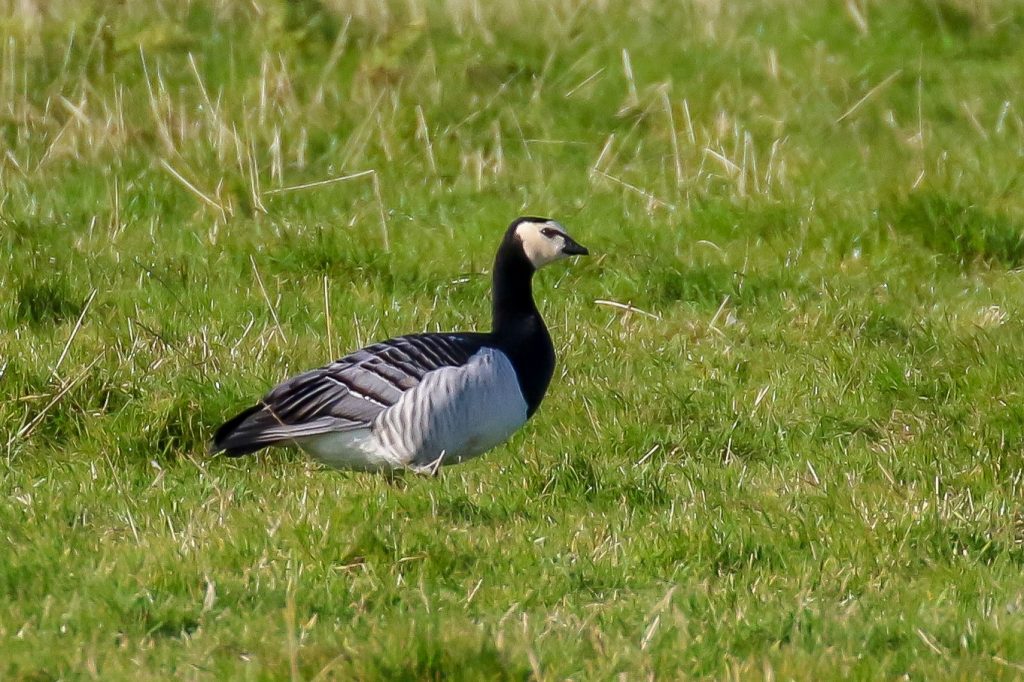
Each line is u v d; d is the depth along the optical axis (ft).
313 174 60.44
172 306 47.37
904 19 76.38
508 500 33.94
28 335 43.42
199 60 66.85
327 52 68.95
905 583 29.73
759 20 76.95
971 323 48.73
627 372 44.24
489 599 27.89
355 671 23.67
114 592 26.84
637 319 49.44
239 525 30.86
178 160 59.16
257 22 69.77
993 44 75.10
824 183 60.75
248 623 25.90
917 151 64.03
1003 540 31.91
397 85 66.74
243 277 50.80
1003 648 25.93
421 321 47.37
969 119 67.92
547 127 65.62
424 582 28.40
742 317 50.24
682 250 55.42
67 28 66.54
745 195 59.26
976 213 56.90
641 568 29.99
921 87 70.33
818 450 38.68
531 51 71.87
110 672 23.88
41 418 37.63
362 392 34.30
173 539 29.81
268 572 28.22
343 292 50.08
